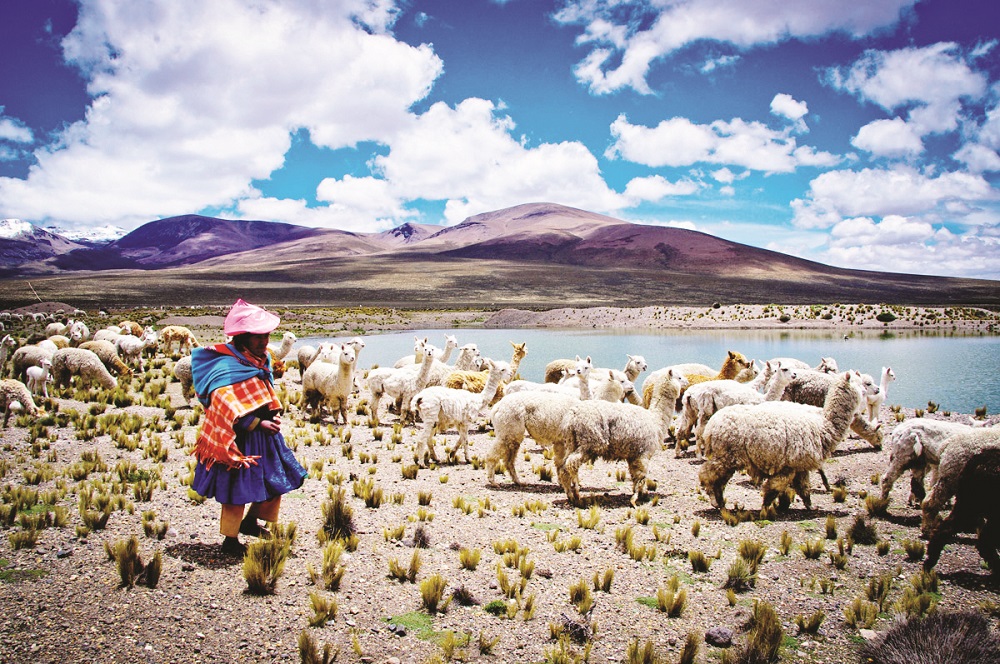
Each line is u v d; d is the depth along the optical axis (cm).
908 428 746
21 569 475
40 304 5903
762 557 591
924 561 572
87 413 1138
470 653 406
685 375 1365
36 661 358
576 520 716
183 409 1295
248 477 501
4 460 782
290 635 409
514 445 873
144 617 414
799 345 3744
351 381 1288
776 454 728
